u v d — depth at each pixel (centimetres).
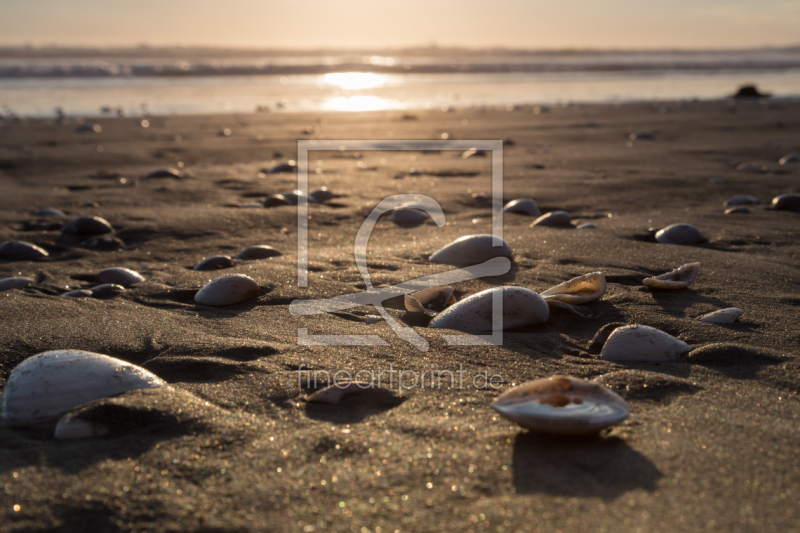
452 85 2364
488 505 121
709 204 485
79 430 150
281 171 676
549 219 419
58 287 298
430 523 117
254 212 472
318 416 163
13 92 1703
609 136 967
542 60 4328
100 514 120
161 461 139
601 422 139
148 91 1867
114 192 560
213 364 196
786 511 117
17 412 161
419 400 172
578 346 216
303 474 134
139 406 159
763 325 230
